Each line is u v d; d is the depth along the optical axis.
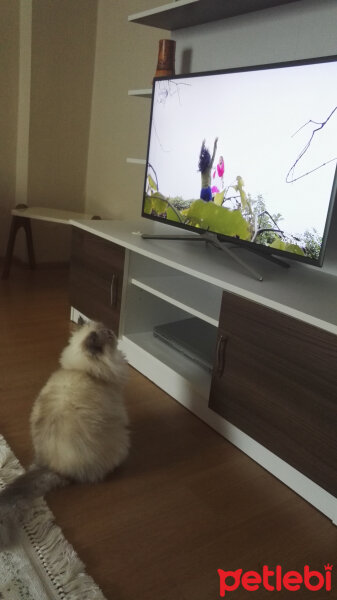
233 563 1.18
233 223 1.82
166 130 2.11
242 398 1.56
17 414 1.72
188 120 1.97
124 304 2.16
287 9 1.87
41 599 1.03
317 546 1.27
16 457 1.47
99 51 3.42
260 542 1.26
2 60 3.29
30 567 1.10
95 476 1.38
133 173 3.23
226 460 1.58
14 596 1.03
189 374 1.90
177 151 2.06
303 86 1.49
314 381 1.30
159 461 1.55
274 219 1.64
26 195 3.55
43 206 3.64
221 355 1.61
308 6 1.79
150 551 1.19
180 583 1.11
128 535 1.24
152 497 1.38
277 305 1.37
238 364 1.55
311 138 1.48
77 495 1.35
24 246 3.64
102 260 2.24
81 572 1.10
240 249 2.05
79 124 3.59
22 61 3.31
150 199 2.28
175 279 2.17
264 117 1.63
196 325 2.29
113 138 3.39
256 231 1.72
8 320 2.56
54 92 3.41
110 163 3.46
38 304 2.86
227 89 1.77
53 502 1.32
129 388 1.99
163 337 2.16
